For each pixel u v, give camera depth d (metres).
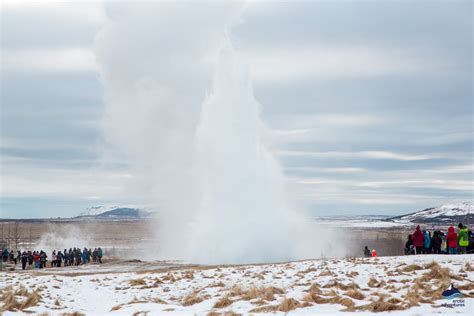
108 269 37.97
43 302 19.64
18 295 20.88
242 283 22.33
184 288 22.81
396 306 15.32
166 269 35.09
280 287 20.09
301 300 17.02
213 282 23.92
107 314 16.88
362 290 18.86
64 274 32.19
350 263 26.02
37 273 33.22
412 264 22.53
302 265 27.72
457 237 30.47
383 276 21.16
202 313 16.17
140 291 22.66
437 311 14.75
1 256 56.22
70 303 20.08
